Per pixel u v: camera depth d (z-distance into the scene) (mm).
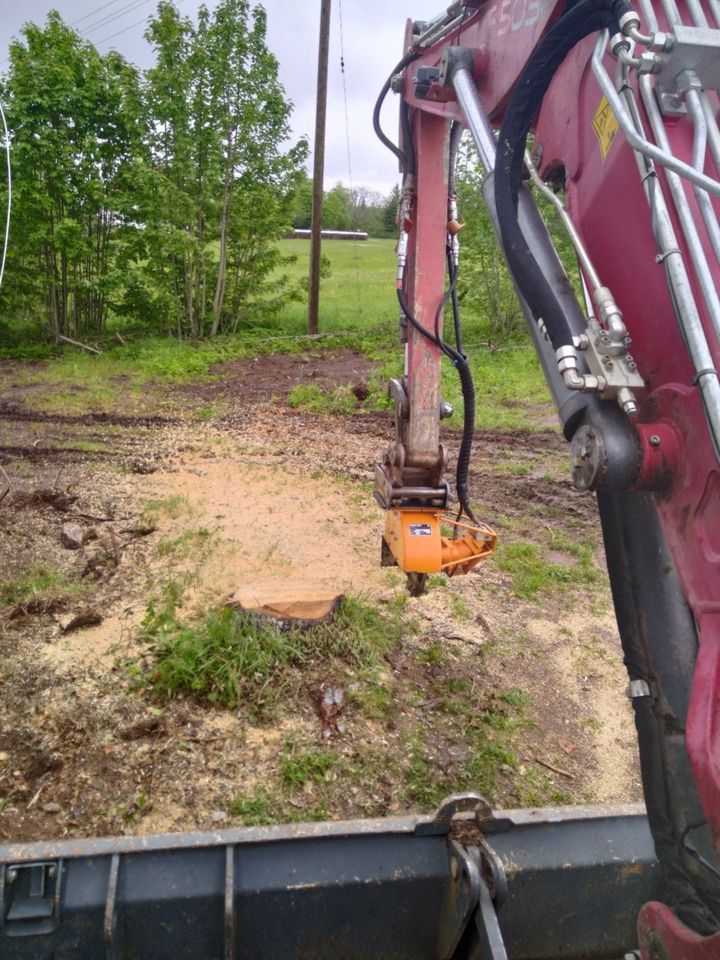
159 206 16328
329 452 9844
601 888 2771
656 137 1959
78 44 15969
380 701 4871
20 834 3879
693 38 1920
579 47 2443
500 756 4605
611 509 2307
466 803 2719
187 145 16391
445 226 4402
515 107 2479
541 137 2664
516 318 17828
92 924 2561
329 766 4406
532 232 2625
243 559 6629
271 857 2672
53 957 2578
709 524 1925
